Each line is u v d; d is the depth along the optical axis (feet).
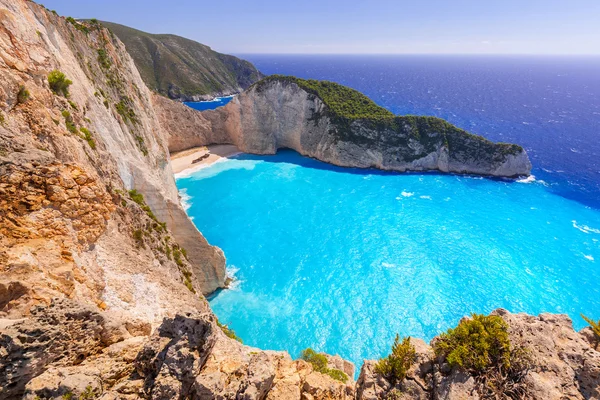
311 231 215.51
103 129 119.96
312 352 95.81
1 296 42.68
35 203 53.98
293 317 146.61
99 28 175.11
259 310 149.69
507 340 45.62
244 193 265.75
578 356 44.93
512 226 221.87
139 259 78.79
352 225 223.51
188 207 240.73
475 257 188.75
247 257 187.52
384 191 276.21
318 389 47.32
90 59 151.43
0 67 65.57
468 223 226.17
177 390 35.45
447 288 165.07
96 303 55.57
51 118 75.05
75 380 31.81
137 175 133.59
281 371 49.26
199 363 38.91
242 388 38.73
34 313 36.32
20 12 83.05
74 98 99.14
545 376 43.32
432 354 48.42
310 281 169.27
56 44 109.40
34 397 30.25
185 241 145.18
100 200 69.00
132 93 185.26
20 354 32.19
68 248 55.57
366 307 153.07
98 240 67.77
